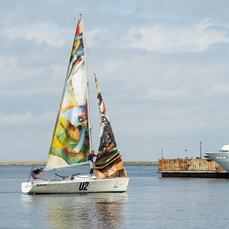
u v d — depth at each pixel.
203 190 79.88
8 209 50.12
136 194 70.06
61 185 61.84
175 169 138.38
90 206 51.66
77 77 65.31
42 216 45.25
